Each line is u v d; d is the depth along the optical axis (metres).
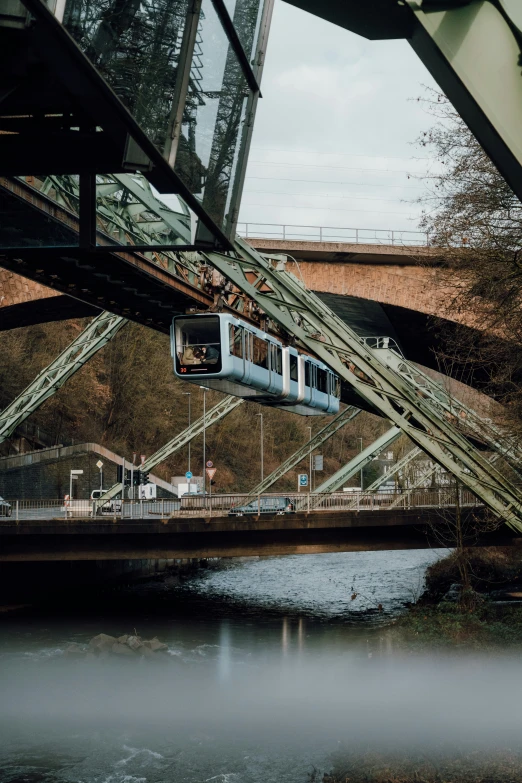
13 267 28.73
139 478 49.62
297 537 39.41
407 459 59.50
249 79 8.93
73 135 8.70
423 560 69.75
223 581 53.81
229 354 30.42
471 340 22.56
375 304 45.53
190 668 28.12
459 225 21.12
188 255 35.16
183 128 7.13
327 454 130.00
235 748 19.36
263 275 28.89
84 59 5.55
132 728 21.23
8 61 7.00
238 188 9.62
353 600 43.75
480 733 15.41
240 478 109.19
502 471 33.62
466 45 4.26
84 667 28.11
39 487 68.44
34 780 17.50
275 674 26.92
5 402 75.88
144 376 98.00
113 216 10.02
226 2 7.27
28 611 39.25
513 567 45.44
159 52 6.39
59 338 82.62
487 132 4.38
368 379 30.02
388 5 4.27
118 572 52.19
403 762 14.41
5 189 9.23
